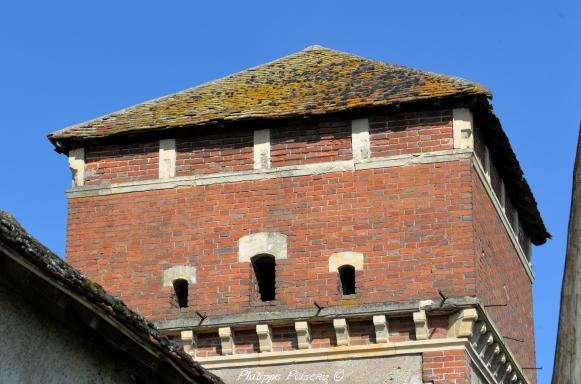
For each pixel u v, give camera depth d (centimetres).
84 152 3797
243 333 3562
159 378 2084
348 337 3488
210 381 2139
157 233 3700
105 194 3756
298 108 3666
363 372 3450
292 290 3562
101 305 1975
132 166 3759
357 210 3581
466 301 3425
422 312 3438
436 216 3534
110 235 3725
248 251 3628
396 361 3441
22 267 1897
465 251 3494
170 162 3738
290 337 3528
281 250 3603
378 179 3591
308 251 3584
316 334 3519
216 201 3684
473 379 3488
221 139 3725
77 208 3766
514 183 4022
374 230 3556
